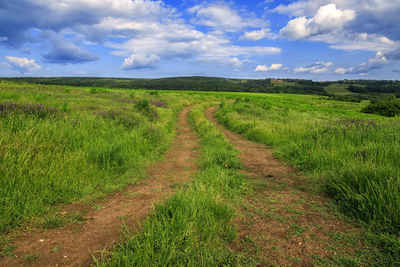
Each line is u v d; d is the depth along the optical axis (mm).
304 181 4797
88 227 2719
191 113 20625
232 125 14336
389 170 3789
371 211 2934
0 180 3318
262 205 3498
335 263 2078
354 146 6547
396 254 2131
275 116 17141
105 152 5371
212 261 2004
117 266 1932
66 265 1990
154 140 8281
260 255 2195
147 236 2221
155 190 4164
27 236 2461
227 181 4430
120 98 20766
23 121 5836
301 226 2805
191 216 2654
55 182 3760
